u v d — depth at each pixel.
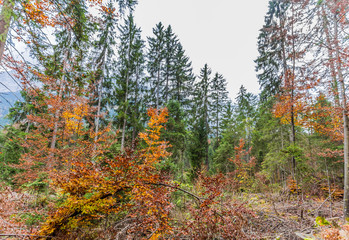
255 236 3.30
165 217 3.00
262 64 12.53
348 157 5.45
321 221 3.71
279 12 11.49
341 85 5.47
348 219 4.01
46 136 8.50
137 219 3.05
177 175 9.10
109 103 14.87
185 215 4.51
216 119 26.81
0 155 7.62
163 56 20.58
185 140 13.93
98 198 3.36
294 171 6.99
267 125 13.34
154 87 20.11
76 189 3.25
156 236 2.97
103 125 13.47
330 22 5.11
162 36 20.80
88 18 4.03
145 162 3.95
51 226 3.01
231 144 19.11
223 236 2.87
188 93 20.70
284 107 7.75
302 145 10.44
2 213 2.65
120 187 3.21
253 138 20.09
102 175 3.09
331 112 6.71
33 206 3.74
